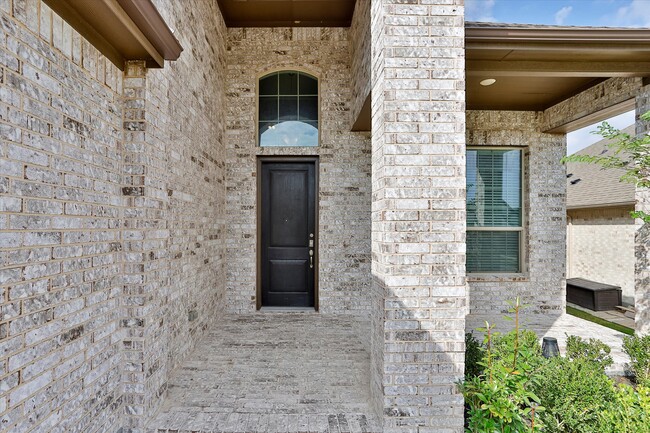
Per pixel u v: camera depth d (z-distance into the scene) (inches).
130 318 90.2
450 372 88.7
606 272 314.8
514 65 135.9
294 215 202.2
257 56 196.2
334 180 196.9
